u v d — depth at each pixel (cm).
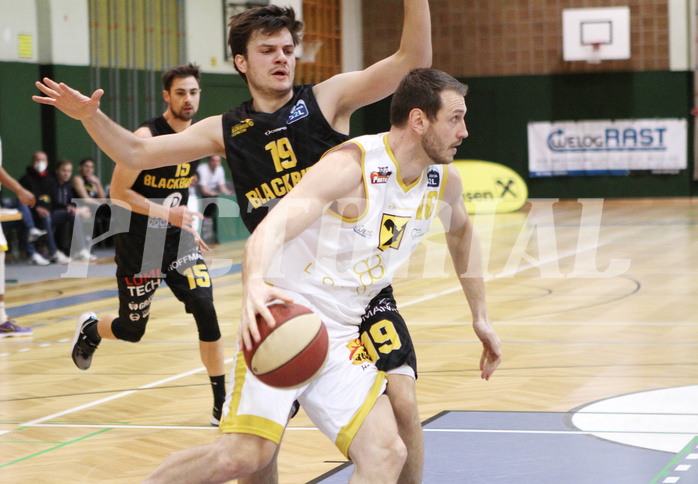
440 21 2147
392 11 2167
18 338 713
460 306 809
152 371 577
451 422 422
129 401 496
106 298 931
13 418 462
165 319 795
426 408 451
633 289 877
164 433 429
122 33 1545
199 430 434
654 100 2066
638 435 389
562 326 688
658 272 995
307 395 258
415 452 276
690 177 2072
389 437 250
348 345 268
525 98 2120
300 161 298
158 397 505
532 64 2109
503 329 681
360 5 2189
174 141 308
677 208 1858
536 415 430
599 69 2081
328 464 367
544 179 2131
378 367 271
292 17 298
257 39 293
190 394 511
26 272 1160
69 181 1330
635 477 332
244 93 1820
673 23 2042
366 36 2197
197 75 464
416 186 269
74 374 573
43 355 640
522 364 553
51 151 1430
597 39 2059
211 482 245
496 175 2094
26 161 1396
